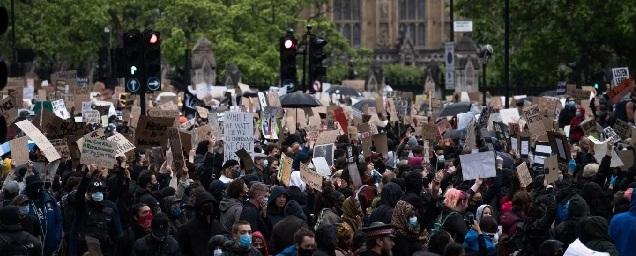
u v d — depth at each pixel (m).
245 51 149.25
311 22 164.75
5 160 40.78
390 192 31.20
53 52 148.62
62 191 36.75
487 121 53.66
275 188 31.11
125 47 53.12
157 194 34.31
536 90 122.19
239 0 153.12
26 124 36.81
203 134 47.56
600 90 88.56
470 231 28.69
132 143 42.31
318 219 30.08
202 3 149.88
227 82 133.00
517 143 45.81
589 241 27.06
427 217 29.98
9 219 29.39
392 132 56.66
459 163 38.91
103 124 54.38
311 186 34.16
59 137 42.00
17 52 102.25
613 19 99.31
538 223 29.08
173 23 151.12
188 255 29.47
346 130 54.12
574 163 39.97
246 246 26.61
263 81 148.62
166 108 59.53
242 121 40.81
